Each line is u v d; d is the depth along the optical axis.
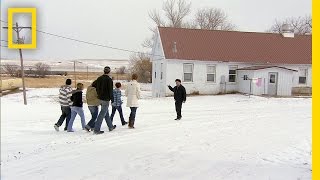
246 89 34.59
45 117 17.00
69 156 8.79
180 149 9.37
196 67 34.78
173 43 35.34
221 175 6.80
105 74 11.97
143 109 21.19
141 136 11.41
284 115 17.83
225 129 12.96
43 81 60.00
